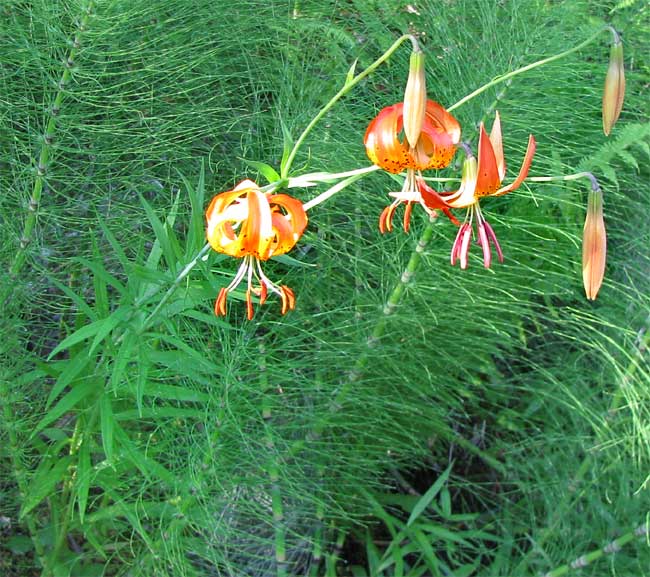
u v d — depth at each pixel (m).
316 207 0.89
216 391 0.80
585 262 0.62
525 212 0.88
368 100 0.94
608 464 0.89
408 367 0.90
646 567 0.86
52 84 0.74
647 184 0.92
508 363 1.04
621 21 0.87
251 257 0.65
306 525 0.92
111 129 0.77
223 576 0.91
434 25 0.84
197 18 0.86
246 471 0.85
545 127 0.81
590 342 0.97
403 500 0.99
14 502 0.90
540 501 0.99
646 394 0.82
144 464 0.75
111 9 0.73
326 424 0.88
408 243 0.85
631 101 0.92
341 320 0.90
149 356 0.73
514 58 0.79
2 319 0.78
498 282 0.88
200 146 0.90
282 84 0.90
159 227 0.69
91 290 0.92
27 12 0.75
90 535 0.83
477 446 1.07
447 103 0.82
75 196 0.86
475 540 1.02
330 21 0.91
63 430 0.87
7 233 0.78
